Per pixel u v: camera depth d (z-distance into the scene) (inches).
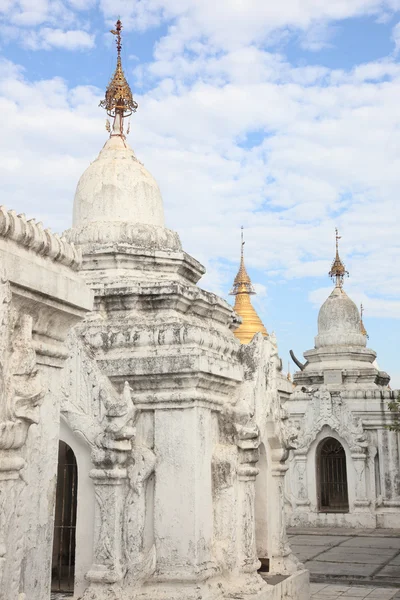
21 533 239.3
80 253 291.9
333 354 1386.6
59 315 276.8
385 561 781.3
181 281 599.5
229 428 490.0
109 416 432.8
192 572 419.5
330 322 1434.5
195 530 425.7
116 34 706.2
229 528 463.5
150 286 517.7
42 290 255.6
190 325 466.9
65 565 496.7
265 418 551.5
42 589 260.1
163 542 429.7
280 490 579.2
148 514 439.5
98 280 566.3
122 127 690.2
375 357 1428.4
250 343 555.5
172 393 446.3
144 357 454.0
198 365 439.5
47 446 272.4
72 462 498.6
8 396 230.7
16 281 239.6
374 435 1190.3
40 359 271.1
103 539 423.8
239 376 506.9
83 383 442.0
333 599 596.4
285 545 575.2
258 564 487.5
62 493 502.3
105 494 430.3
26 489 253.4
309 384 1368.1
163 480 438.3
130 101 695.1
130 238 609.0
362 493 1139.9
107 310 525.3
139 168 657.6
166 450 442.0
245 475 487.8
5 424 226.8
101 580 416.2
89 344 477.4
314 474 1178.0
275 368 586.9
